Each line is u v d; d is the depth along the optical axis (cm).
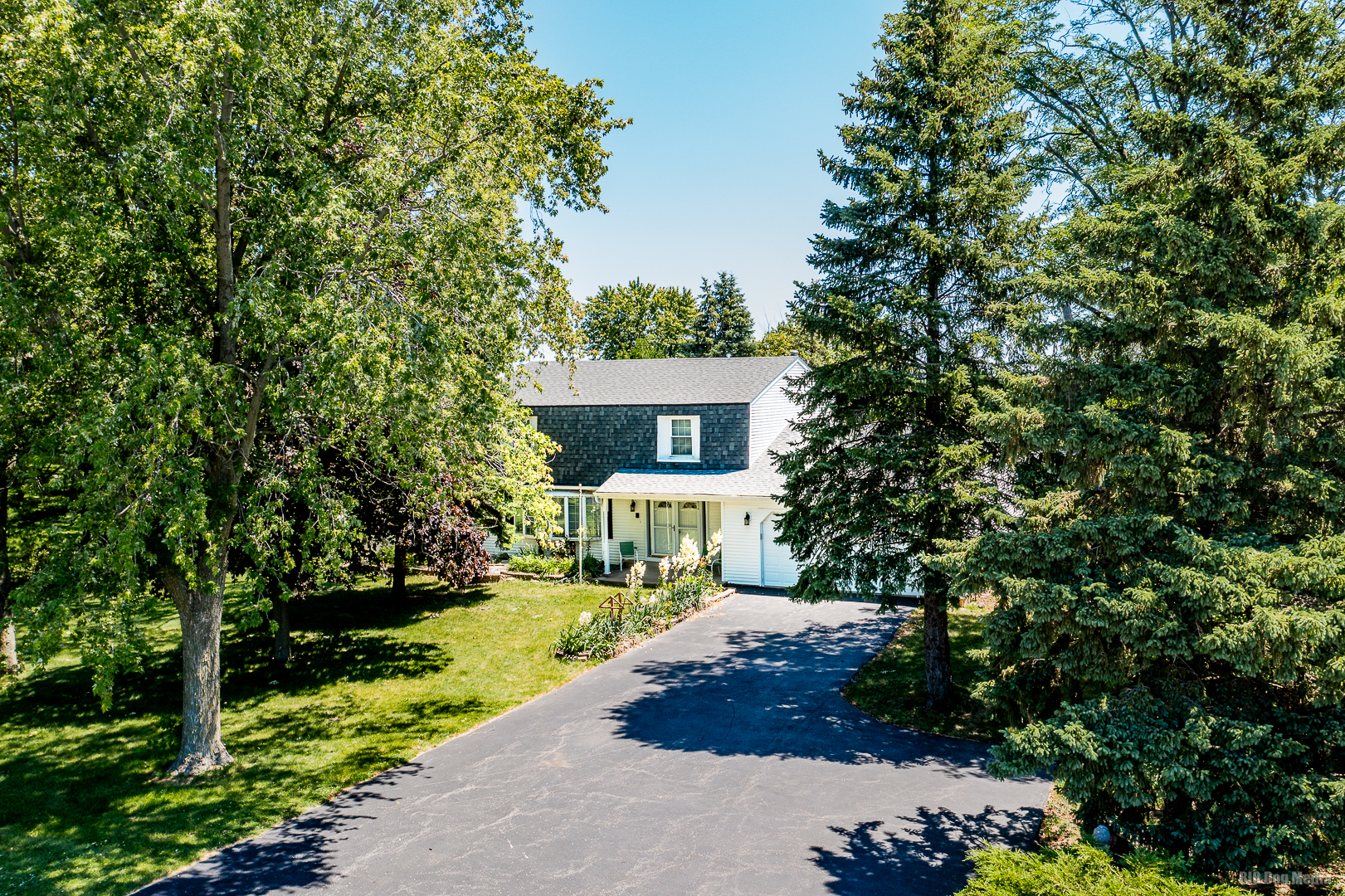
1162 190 789
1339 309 680
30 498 1364
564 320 1345
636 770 1063
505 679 1483
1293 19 775
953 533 1177
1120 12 1833
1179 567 689
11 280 911
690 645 1703
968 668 1462
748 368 2691
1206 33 813
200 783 1042
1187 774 636
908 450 1202
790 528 1351
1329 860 638
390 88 1000
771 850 845
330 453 1399
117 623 885
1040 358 829
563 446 2667
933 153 1242
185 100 876
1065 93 1998
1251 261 731
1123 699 709
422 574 2491
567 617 1939
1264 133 748
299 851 859
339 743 1181
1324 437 708
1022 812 927
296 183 968
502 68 1112
